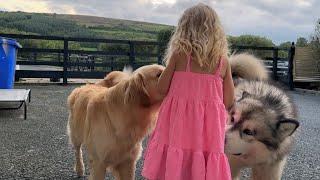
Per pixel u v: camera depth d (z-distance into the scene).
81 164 1.79
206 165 1.21
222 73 1.27
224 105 1.28
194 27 1.24
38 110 3.47
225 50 1.27
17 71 5.66
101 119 1.42
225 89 1.29
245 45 6.87
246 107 1.38
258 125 1.35
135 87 1.32
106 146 1.41
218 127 1.23
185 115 1.23
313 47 6.51
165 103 1.26
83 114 1.59
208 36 1.23
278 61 6.71
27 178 1.75
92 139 1.46
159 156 1.24
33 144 2.32
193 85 1.23
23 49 5.66
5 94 3.26
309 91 6.11
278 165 1.46
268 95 1.46
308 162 2.21
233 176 1.50
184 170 1.23
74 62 5.94
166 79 1.26
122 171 1.48
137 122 1.36
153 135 1.30
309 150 2.47
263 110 1.38
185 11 1.27
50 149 2.23
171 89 1.26
